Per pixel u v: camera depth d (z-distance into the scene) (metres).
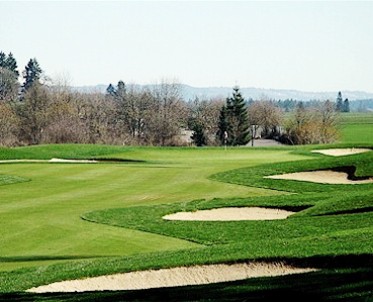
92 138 95.50
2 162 51.72
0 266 18.02
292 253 15.02
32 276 15.89
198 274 15.23
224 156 62.06
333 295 10.26
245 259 15.30
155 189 36.12
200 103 117.81
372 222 21.30
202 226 23.92
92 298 12.42
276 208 27.53
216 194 34.19
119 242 21.52
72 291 14.66
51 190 35.94
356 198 26.11
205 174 42.94
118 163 52.56
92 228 24.06
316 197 28.88
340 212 24.42
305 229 21.62
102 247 20.77
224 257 15.61
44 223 25.11
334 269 12.70
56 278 15.47
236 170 42.78
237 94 112.50
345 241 15.86
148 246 20.83
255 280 12.27
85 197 33.12
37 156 57.78
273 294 10.85
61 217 26.64
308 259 14.60
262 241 17.78
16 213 27.75
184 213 27.30
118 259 17.17
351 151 60.34
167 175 42.56
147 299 11.78
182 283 14.99
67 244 21.25
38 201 31.69
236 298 10.87
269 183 37.66
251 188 36.47
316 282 11.34
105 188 36.62
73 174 43.34
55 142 93.06
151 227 24.08
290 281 11.71
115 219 25.89
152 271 15.57
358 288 10.53
